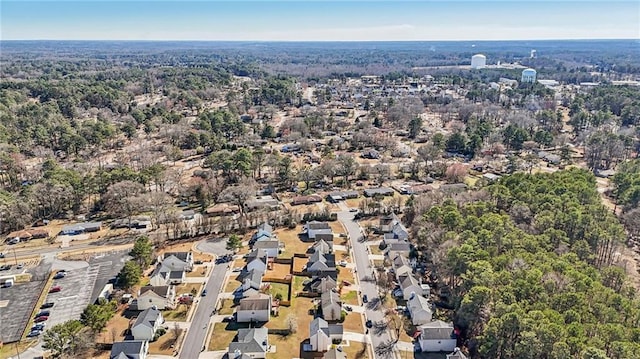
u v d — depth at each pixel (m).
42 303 95.75
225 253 117.62
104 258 114.88
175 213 135.50
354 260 114.88
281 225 134.75
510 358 72.12
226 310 93.50
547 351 67.62
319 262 107.38
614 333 68.50
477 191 135.25
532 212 117.50
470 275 85.88
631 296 85.94
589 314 74.25
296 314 92.38
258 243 117.50
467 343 82.75
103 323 84.56
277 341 84.12
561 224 108.94
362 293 100.00
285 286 102.75
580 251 99.62
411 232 128.50
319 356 80.38
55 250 119.12
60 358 77.81
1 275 106.69
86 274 107.31
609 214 118.19
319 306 93.75
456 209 117.25
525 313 74.19
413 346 83.44
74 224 133.75
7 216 128.75
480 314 82.31
